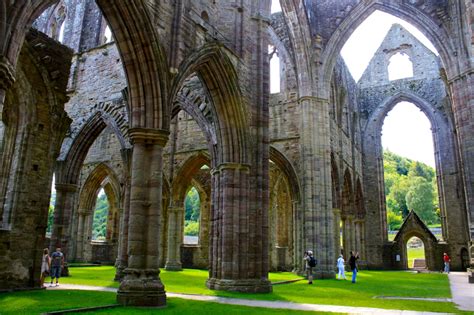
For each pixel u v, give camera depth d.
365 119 48.81
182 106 23.25
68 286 18.03
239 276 17.19
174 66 15.34
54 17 35.47
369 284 22.73
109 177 38.09
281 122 33.72
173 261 32.88
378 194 46.59
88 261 38.81
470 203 24.42
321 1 33.81
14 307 11.41
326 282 23.91
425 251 43.47
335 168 36.16
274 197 36.38
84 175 37.97
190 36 16.67
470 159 24.95
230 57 18.92
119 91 26.70
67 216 25.16
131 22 14.00
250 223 18.12
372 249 45.44
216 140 20.28
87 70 29.06
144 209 13.50
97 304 12.24
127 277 12.85
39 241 16.41
